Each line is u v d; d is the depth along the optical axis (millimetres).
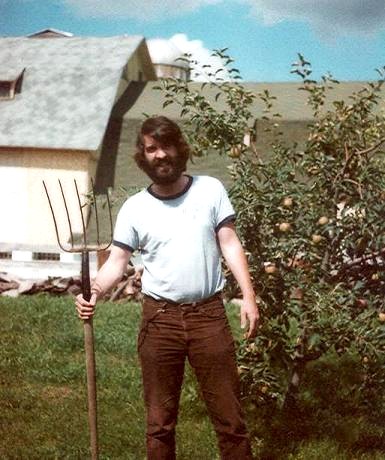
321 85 5684
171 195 3957
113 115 32250
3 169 30719
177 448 5035
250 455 4117
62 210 30094
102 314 10062
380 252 5277
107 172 31297
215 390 4008
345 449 5074
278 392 5539
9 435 5277
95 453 4129
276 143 5570
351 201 5258
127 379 6734
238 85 5516
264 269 5105
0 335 8469
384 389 5383
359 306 5176
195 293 3914
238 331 8789
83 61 34125
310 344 4926
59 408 5875
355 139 5418
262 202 5066
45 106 32125
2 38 36156
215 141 5410
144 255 4012
